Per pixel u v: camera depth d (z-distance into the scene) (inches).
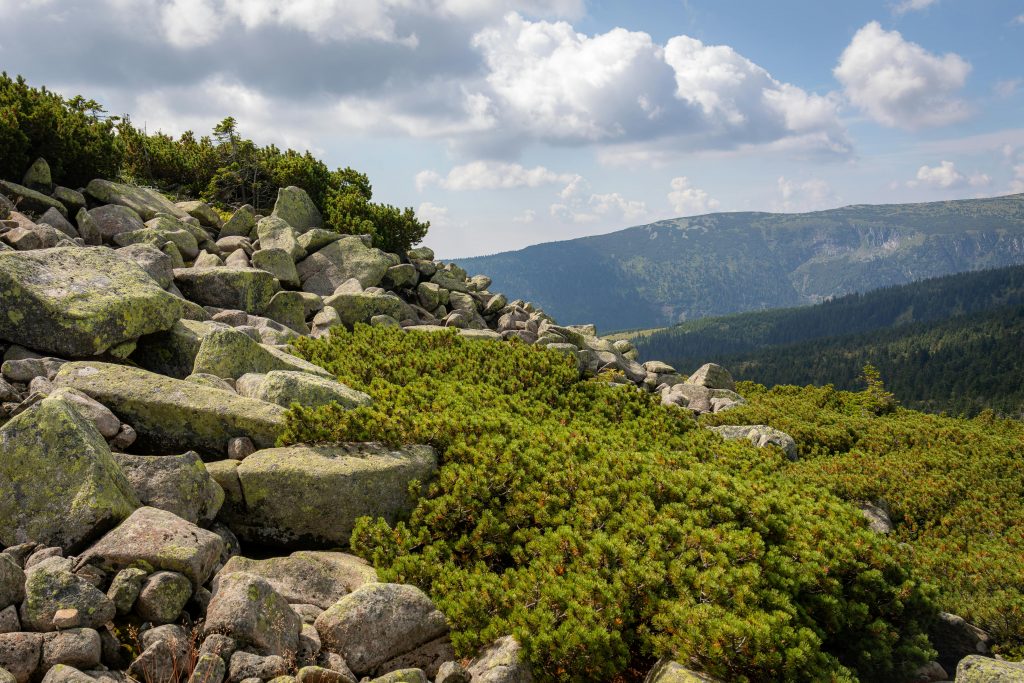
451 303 1227.9
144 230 854.5
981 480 722.8
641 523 355.3
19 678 207.6
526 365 700.7
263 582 256.5
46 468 287.7
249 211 1195.9
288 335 743.7
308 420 394.9
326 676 232.7
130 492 305.7
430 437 427.5
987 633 434.9
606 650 268.4
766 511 382.0
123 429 370.6
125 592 244.1
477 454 404.5
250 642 240.7
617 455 449.1
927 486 657.0
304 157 1491.1
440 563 336.5
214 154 1451.8
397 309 999.0
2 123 845.8
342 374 607.5
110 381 394.0
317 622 270.5
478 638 282.2
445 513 362.0
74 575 237.8
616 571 314.0
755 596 300.0
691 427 688.4
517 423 491.2
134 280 528.7
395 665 271.4
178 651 231.3
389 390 524.7
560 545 336.2
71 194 892.6
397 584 288.5
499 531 358.0
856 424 912.9
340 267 1087.6
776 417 895.7
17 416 298.7
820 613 333.7
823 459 746.8
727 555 331.0
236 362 505.0
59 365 424.5
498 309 1299.2
